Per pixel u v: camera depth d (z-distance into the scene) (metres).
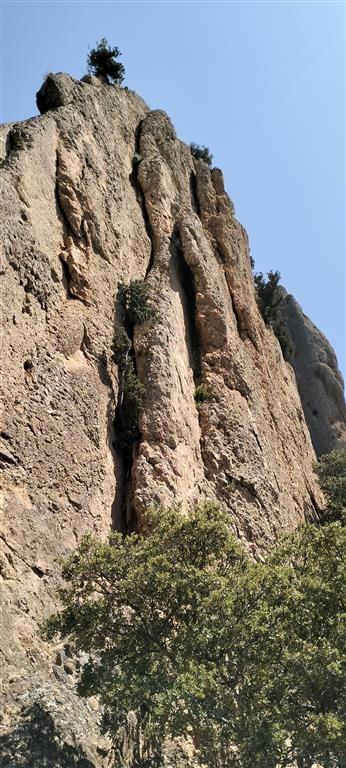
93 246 27.56
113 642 14.91
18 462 18.95
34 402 20.64
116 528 21.28
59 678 15.18
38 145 26.53
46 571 17.45
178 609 14.57
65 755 13.23
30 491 18.78
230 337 31.31
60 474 20.08
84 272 26.02
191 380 28.45
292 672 14.11
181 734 12.94
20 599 16.09
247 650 14.09
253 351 36.59
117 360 25.17
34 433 19.98
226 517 16.75
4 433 18.98
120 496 22.31
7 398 19.64
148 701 13.53
